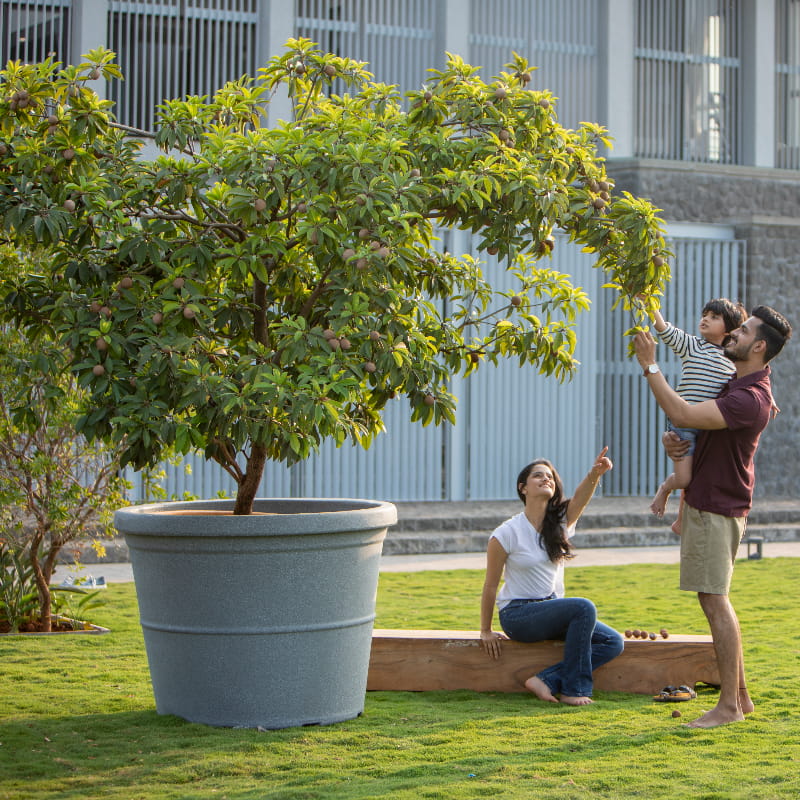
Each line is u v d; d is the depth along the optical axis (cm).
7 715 608
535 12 1720
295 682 579
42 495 862
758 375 608
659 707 634
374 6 1630
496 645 671
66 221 550
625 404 1712
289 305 627
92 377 555
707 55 1817
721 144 1830
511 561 673
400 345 564
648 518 1508
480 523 1458
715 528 595
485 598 670
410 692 673
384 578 1143
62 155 568
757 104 1825
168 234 588
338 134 577
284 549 567
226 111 639
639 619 895
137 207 581
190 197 573
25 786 491
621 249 619
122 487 902
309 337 553
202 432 559
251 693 575
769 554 1373
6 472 873
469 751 543
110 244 592
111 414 556
